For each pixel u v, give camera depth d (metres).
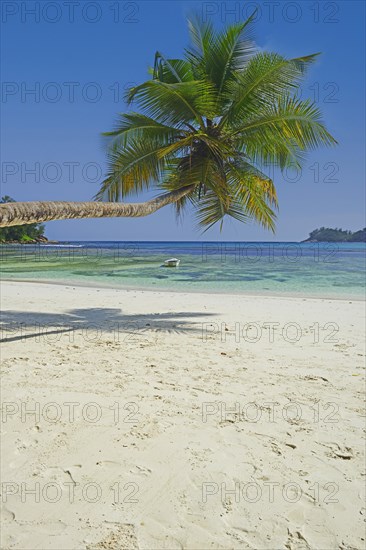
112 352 6.79
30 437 3.79
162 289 16.67
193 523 2.75
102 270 27.17
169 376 5.59
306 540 2.62
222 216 11.41
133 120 10.65
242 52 11.16
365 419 4.32
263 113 10.50
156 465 3.39
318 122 9.96
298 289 17.05
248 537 2.63
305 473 3.34
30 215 4.60
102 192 10.16
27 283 17.83
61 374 5.57
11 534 2.59
